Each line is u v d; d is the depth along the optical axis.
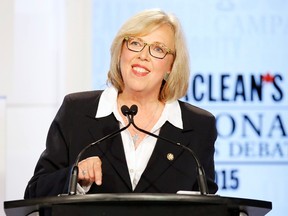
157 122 4.94
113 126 4.91
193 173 4.84
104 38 7.61
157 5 7.65
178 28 5.00
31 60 7.52
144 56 4.84
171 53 4.98
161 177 4.73
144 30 4.86
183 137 4.95
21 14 7.54
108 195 3.49
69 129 4.91
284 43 7.73
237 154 7.61
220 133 7.61
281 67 7.71
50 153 4.87
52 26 7.58
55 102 7.53
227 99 7.63
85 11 7.61
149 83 4.90
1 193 7.15
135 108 4.48
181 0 7.68
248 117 7.63
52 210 3.52
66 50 7.57
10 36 7.19
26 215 3.94
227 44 7.69
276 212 7.62
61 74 7.54
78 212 3.52
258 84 7.66
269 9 7.73
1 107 7.22
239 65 7.68
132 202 3.56
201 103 7.61
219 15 7.71
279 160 7.63
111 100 5.02
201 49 7.67
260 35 7.72
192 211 3.60
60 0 7.59
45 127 7.49
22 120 7.47
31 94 7.50
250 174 7.61
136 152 4.87
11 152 7.43
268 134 7.64
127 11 7.63
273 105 7.66
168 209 3.58
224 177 7.59
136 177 4.77
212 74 7.65
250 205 3.74
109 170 4.73
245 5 7.72
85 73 7.57
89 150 4.80
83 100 5.07
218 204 3.62
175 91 5.12
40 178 4.58
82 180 4.22
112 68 5.08
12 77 7.20
